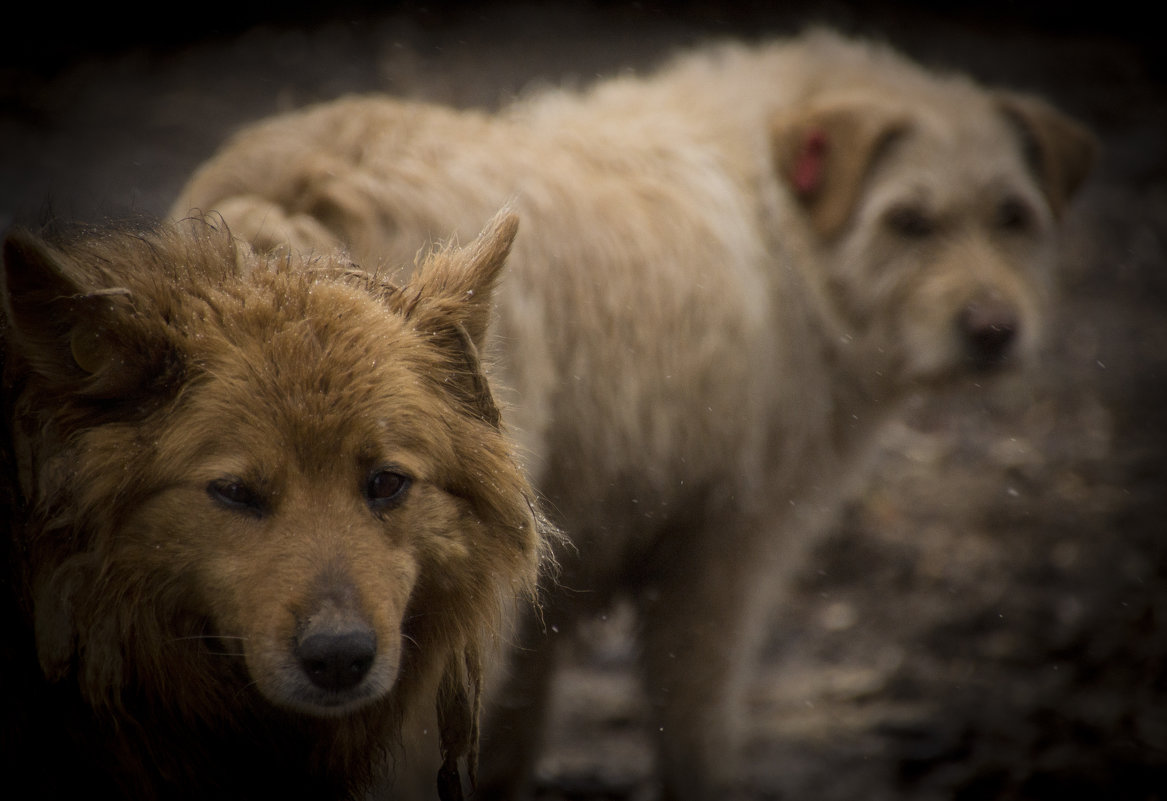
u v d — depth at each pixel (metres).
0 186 18.14
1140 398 15.29
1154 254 19.55
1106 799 8.40
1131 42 31.53
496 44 27.22
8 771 4.32
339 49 26.58
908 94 8.80
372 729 4.93
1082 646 10.54
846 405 8.73
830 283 8.52
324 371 4.30
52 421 4.12
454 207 7.13
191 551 4.18
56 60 25.16
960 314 8.13
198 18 27.86
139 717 4.45
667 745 8.69
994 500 13.11
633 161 8.16
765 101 8.83
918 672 10.47
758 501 8.38
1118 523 12.55
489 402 4.79
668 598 8.56
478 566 4.76
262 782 4.86
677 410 7.83
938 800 8.65
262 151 7.26
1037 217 8.62
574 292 7.43
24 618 4.30
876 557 12.30
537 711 8.24
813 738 9.55
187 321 4.31
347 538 4.23
